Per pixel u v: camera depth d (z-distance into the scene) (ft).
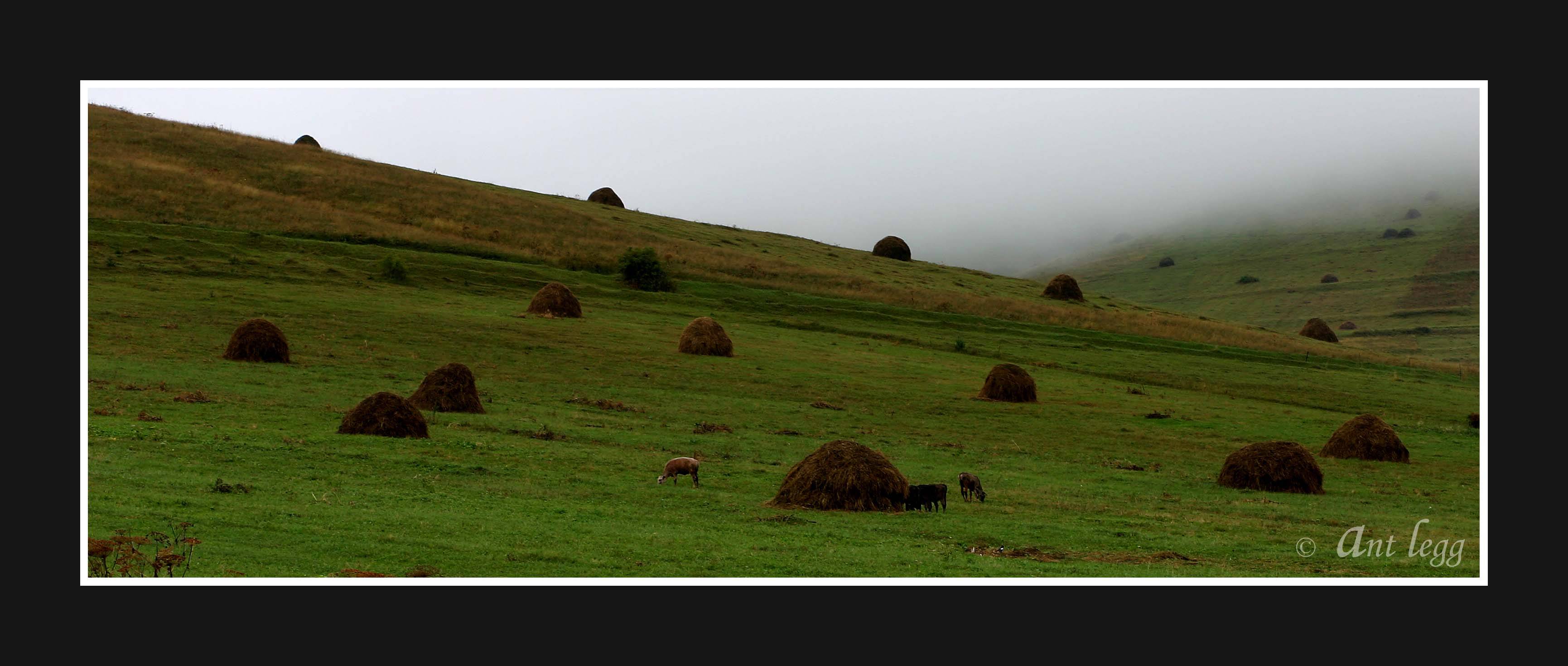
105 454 71.31
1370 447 122.52
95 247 215.92
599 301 243.40
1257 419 160.76
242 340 138.51
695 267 293.84
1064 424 143.64
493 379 144.56
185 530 52.75
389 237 268.00
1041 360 225.97
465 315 203.10
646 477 82.89
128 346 139.85
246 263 223.71
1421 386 225.97
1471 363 355.77
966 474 80.69
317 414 102.83
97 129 304.91
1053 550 62.13
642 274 264.72
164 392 107.76
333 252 246.06
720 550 57.06
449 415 109.19
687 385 154.30
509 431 101.65
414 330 179.73
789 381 166.81
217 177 287.28
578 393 138.72
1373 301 538.06
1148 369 223.51
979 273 390.01
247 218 260.83
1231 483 97.45
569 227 314.96
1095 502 83.76
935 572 53.83
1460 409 193.16
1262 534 70.74
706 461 94.94
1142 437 135.85
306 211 274.77
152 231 234.79
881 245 406.82
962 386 176.96
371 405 92.48
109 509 55.42
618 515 66.44
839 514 71.10
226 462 73.67
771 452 104.94
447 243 273.75
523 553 53.52
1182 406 171.63
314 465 75.51
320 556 50.29
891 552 58.75
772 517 68.54
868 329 248.73
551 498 71.20
